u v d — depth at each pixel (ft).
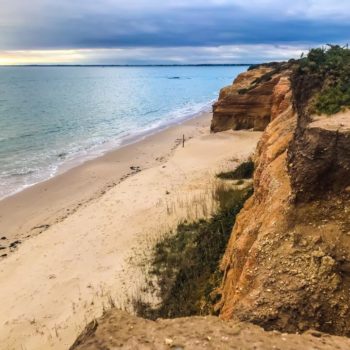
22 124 204.03
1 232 82.33
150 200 88.17
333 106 41.50
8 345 48.98
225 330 25.27
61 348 47.14
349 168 34.22
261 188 47.98
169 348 23.52
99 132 186.70
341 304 30.25
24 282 61.72
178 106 300.61
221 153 124.88
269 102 148.46
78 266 64.39
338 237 33.65
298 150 36.83
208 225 68.64
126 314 26.63
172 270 58.49
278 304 30.86
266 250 34.71
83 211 87.81
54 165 128.57
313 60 56.13
